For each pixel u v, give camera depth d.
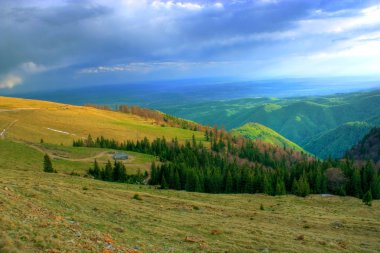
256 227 43.19
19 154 114.81
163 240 31.28
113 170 116.94
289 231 42.94
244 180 114.69
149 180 119.81
